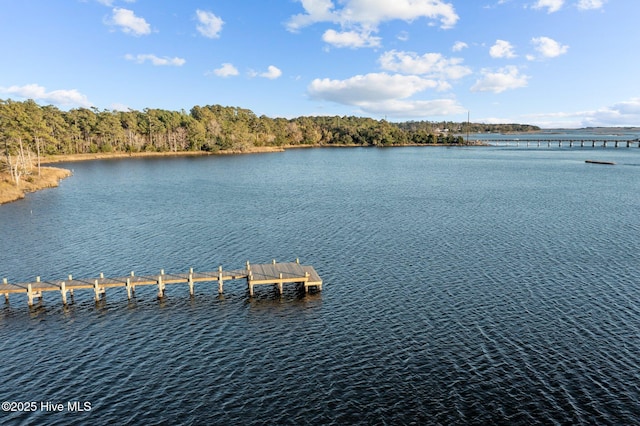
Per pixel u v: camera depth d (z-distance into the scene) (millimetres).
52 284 42469
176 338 34969
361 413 25875
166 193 102062
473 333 34750
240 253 55406
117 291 44656
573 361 30688
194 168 160125
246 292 44000
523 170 149625
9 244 59219
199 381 29188
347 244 58812
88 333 35938
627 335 33938
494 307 39188
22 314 39500
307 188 109812
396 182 120562
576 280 44875
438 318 37406
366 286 44625
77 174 140500
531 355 31531
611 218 72188
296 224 70188
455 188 107938
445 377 29203
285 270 46500
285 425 24922
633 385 28047
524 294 41812
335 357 31844
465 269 48688
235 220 73375
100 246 58406
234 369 30531
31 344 34125
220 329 36406
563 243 57656
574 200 89500
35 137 124375
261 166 168875
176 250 56656
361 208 82750
